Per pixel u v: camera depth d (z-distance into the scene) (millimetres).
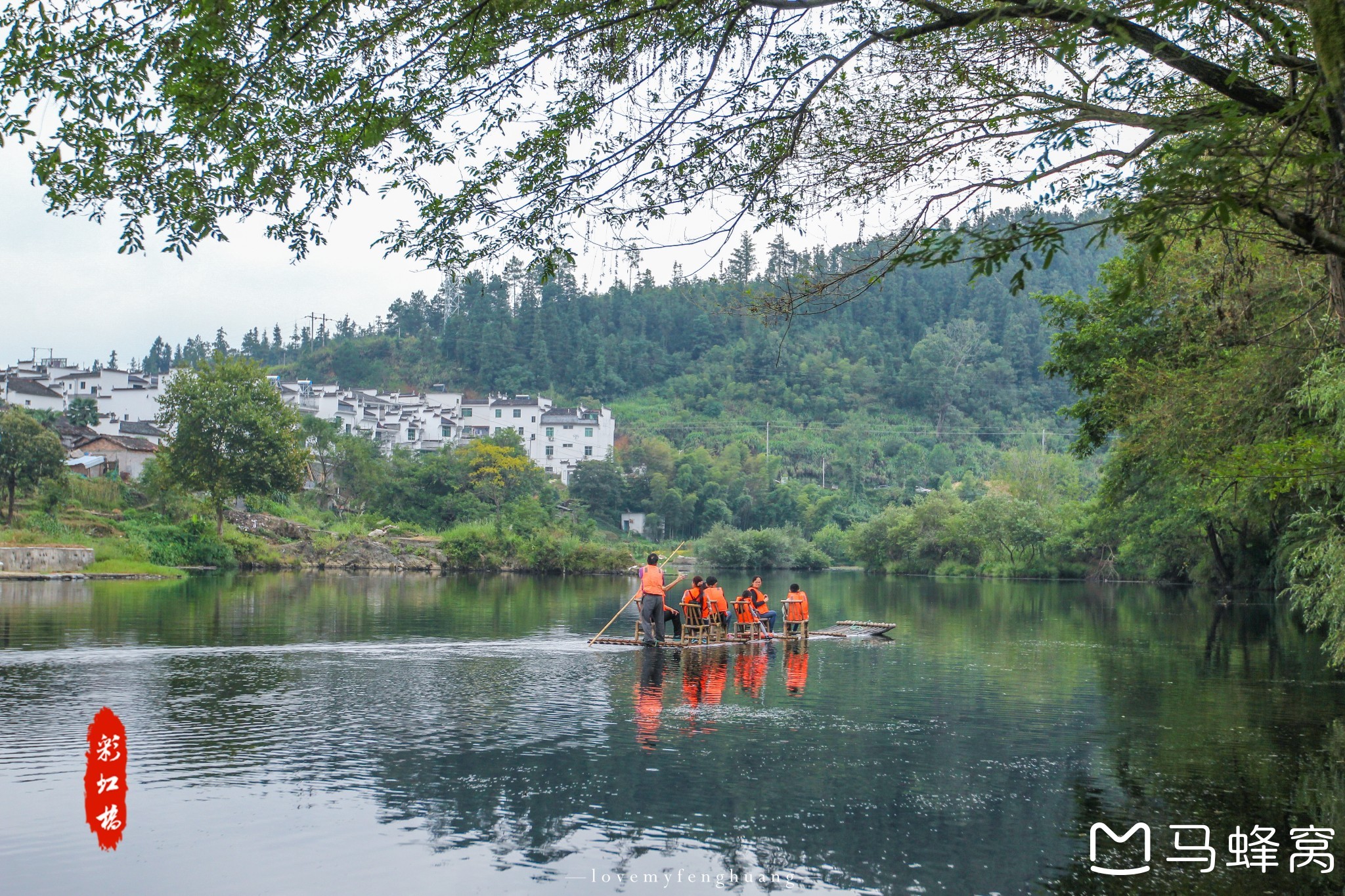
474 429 106438
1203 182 5582
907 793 8070
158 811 7258
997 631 24219
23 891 5777
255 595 31828
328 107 6727
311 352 168250
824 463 115438
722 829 7051
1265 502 22797
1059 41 6508
